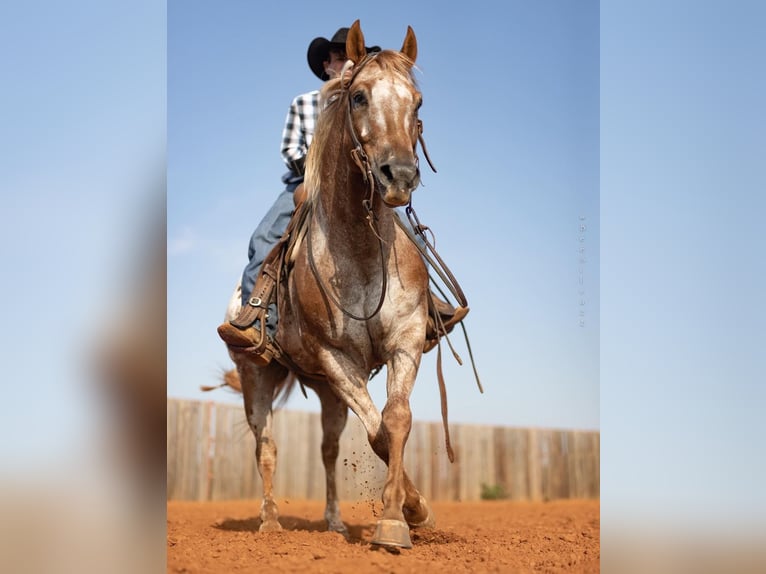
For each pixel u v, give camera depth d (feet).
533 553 13.98
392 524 12.58
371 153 12.70
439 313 15.64
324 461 18.65
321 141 14.26
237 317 15.37
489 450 48.37
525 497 49.06
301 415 41.81
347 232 13.67
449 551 13.47
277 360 16.69
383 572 10.96
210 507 32.07
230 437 38.88
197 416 37.45
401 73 13.19
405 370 13.65
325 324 13.94
